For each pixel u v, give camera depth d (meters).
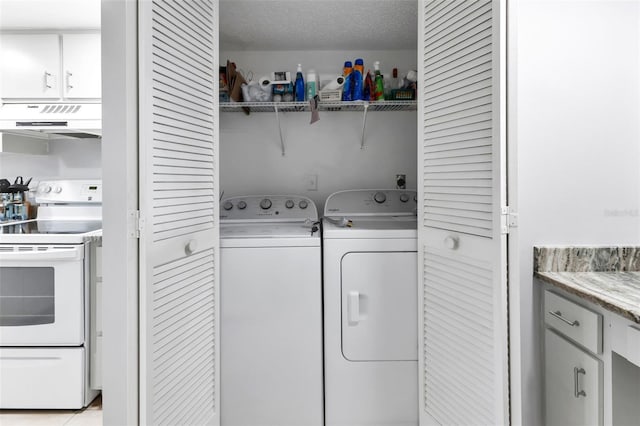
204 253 1.67
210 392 1.74
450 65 1.53
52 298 2.16
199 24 1.60
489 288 1.36
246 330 1.86
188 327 1.54
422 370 1.80
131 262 1.21
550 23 1.60
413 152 2.62
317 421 1.88
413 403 1.87
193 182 1.57
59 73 2.44
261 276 1.86
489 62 1.32
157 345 1.32
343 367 1.86
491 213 1.34
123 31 1.18
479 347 1.42
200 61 1.61
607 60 1.61
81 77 2.44
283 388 1.87
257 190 2.62
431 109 1.67
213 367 1.77
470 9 1.41
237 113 2.60
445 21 1.56
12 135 2.48
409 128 2.61
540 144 1.61
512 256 1.28
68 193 2.71
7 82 2.45
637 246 1.61
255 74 2.59
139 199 1.23
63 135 2.67
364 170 2.62
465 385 1.51
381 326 1.86
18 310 2.16
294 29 2.28
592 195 1.62
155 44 1.29
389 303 1.86
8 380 2.16
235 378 1.87
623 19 1.60
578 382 1.42
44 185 2.71
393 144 2.61
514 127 1.27
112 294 1.21
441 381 1.67
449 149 1.56
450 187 1.56
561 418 1.52
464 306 1.50
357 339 1.86
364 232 1.85
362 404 1.86
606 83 1.61
